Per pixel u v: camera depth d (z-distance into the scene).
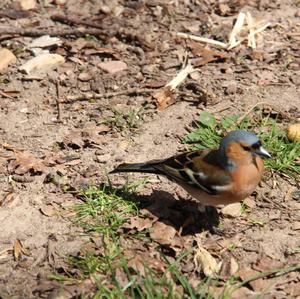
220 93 13.88
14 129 13.01
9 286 9.80
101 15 16.28
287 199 11.30
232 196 10.30
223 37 15.56
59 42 15.31
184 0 16.70
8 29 15.42
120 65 14.69
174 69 14.66
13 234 10.69
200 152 10.59
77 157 12.25
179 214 10.95
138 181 11.65
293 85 14.05
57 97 13.80
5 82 14.27
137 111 13.38
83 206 11.07
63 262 10.16
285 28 15.92
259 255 10.23
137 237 10.54
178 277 9.54
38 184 11.66
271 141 12.29
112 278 9.50
